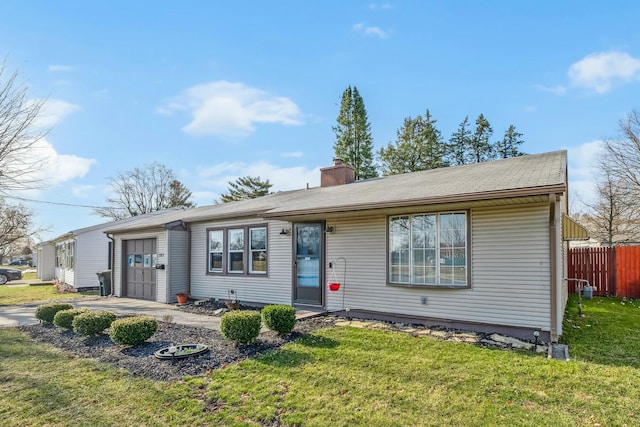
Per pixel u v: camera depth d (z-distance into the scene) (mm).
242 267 11680
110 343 6695
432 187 7750
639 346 6074
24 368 5387
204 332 7414
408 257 8055
